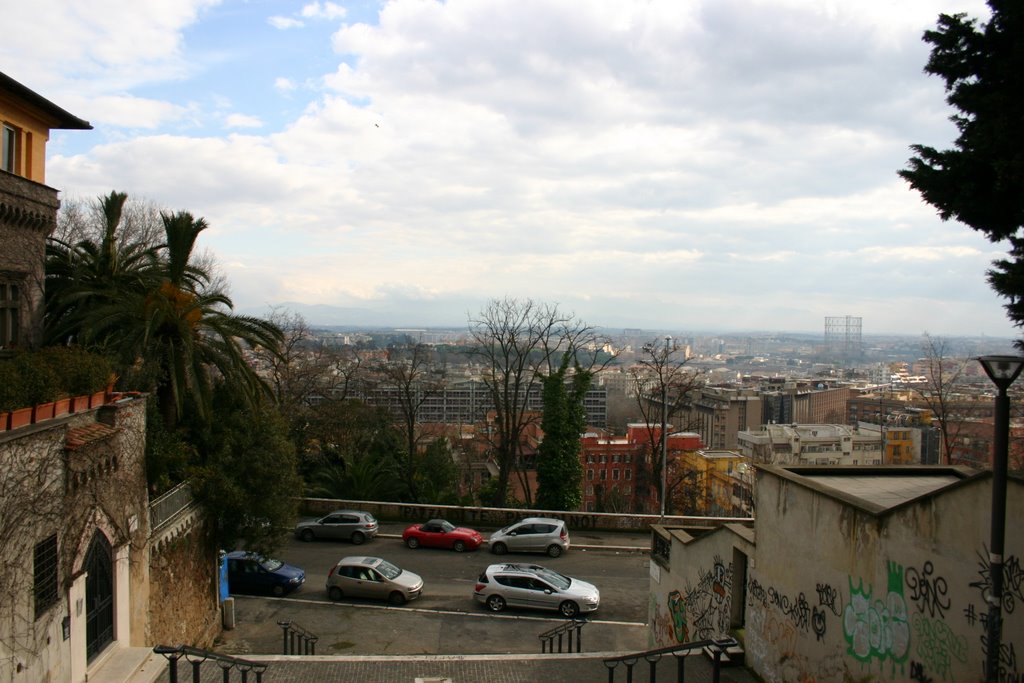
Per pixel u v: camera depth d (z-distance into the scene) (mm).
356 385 52594
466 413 73250
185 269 24500
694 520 34594
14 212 20000
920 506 8375
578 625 19625
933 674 8117
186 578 19984
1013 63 9125
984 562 7352
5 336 20125
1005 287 9789
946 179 10047
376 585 24984
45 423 12406
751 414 116375
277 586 25797
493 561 30172
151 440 19797
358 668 14648
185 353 21453
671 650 11742
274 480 22750
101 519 14695
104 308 21219
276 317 53625
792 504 11508
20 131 20859
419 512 36531
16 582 11391
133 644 16359
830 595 10328
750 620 13117
